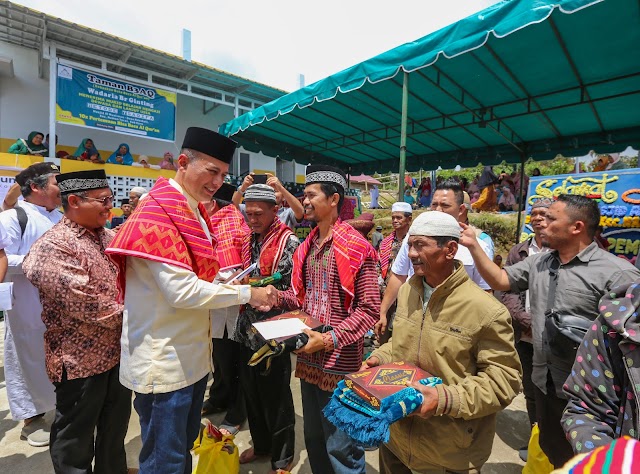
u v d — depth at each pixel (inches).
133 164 378.6
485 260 82.4
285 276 91.5
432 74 190.5
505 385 52.0
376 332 114.3
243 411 114.3
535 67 178.5
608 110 222.1
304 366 76.8
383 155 365.1
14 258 103.7
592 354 45.2
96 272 77.7
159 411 60.3
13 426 117.9
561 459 72.1
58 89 302.8
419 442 57.6
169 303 59.2
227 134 262.8
